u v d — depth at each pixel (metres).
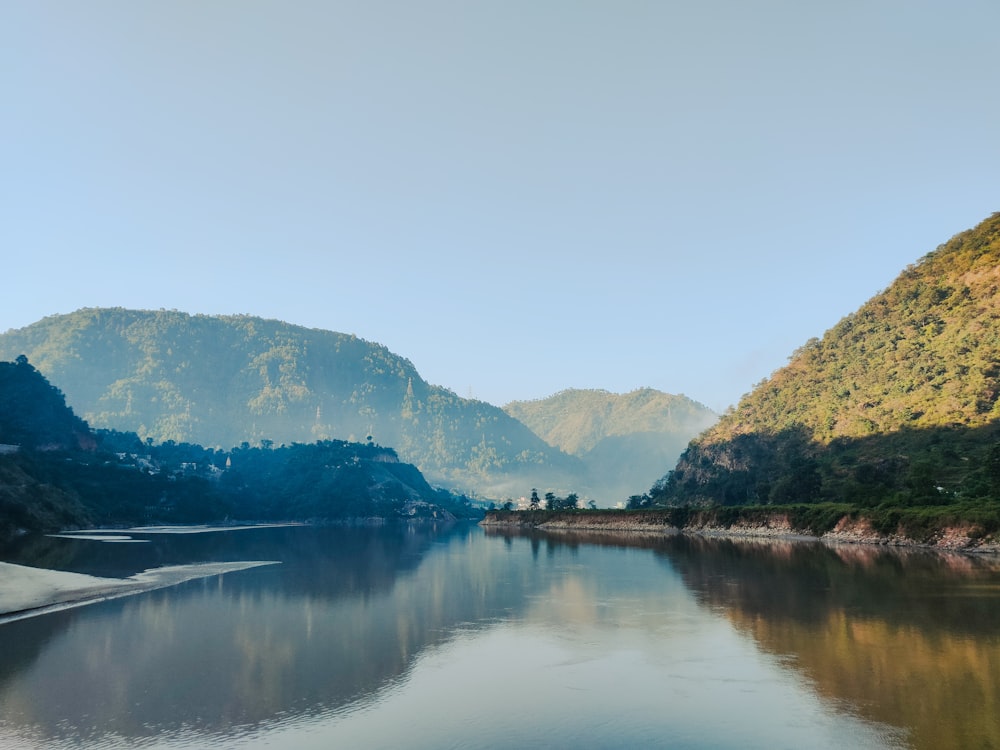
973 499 102.62
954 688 30.48
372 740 25.42
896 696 29.58
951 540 92.69
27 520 160.38
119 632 44.12
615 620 47.97
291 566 89.94
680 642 40.72
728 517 160.88
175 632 44.34
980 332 176.00
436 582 71.12
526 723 27.09
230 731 26.36
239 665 36.00
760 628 43.81
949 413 151.88
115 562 92.94
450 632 44.44
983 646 37.66
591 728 26.47
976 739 24.59
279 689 31.66
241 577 75.69
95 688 31.72
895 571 70.12
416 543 150.25
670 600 56.44
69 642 41.22
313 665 36.06
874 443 161.50
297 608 53.88
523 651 39.06
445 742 25.19
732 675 33.41
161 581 70.75
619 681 32.75
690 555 100.50
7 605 52.69
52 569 81.62
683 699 29.83
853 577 66.56
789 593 57.91
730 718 27.31
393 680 33.16
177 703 29.58
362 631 44.75
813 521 128.50
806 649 38.03
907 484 116.38
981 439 135.00
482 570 83.81
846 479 145.00
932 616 46.00
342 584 69.44
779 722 26.75
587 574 77.44
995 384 151.38
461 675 34.09
